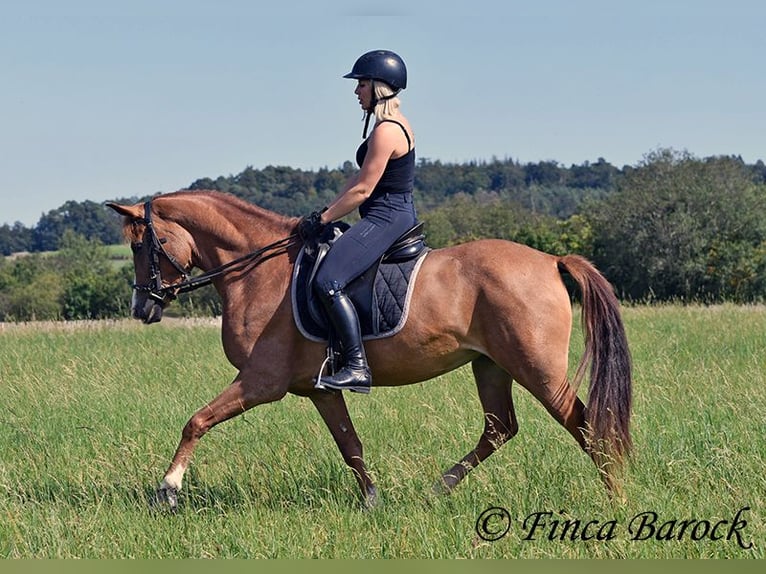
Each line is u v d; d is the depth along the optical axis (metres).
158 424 10.94
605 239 57.34
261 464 8.85
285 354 8.25
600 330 7.88
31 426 10.92
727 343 16.36
